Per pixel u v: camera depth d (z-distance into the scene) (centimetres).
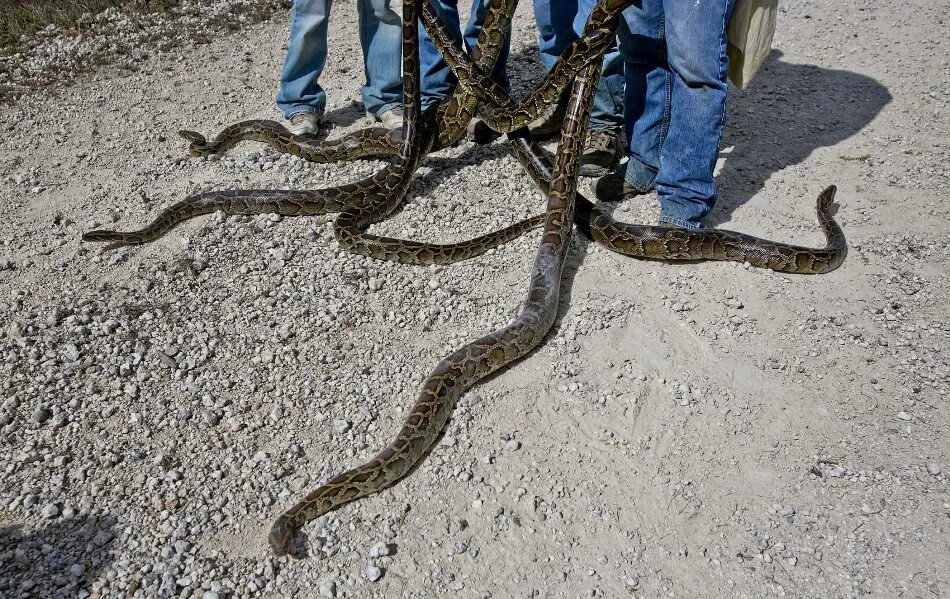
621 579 192
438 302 270
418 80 312
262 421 229
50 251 296
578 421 230
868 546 198
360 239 289
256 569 192
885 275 286
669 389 239
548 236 276
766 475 216
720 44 266
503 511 206
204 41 467
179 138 370
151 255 293
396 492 211
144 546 197
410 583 190
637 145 307
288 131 358
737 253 288
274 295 274
